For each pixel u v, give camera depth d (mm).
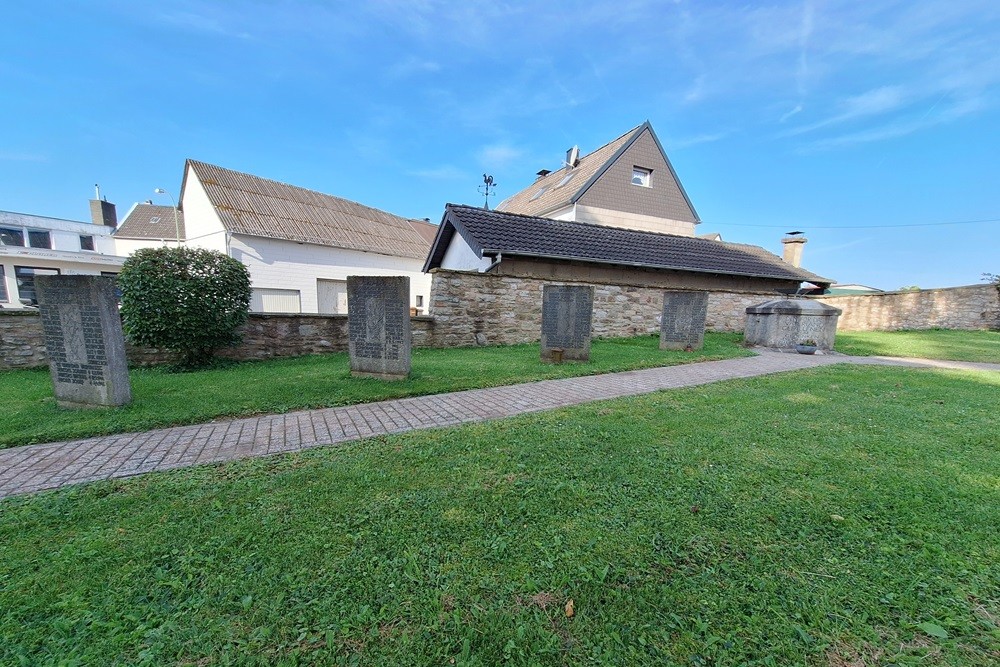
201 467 2979
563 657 1416
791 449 3266
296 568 1850
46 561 1914
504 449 3268
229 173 19109
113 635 1505
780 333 9898
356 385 5434
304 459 3121
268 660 1407
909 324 15477
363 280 5840
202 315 6473
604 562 1887
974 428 3803
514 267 10883
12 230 22703
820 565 1871
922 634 1513
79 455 3217
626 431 3680
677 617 1576
